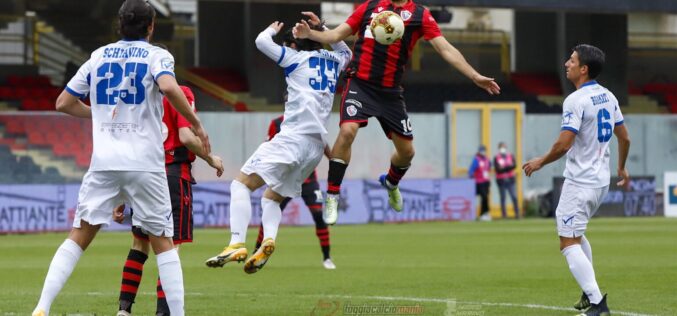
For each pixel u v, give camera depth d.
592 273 26.41
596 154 26.72
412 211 86.19
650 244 56.78
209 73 109.50
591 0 88.81
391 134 27.88
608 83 111.50
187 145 24.78
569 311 28.03
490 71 122.62
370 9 27.14
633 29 138.12
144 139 21.73
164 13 114.62
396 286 35.22
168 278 22.33
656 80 127.00
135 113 21.70
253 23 103.25
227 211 79.94
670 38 132.75
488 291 33.44
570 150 26.91
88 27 107.81
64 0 102.44
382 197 84.94
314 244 58.81
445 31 126.06
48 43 107.62
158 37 109.81
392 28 26.20
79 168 83.81
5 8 103.44
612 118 26.91
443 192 87.75
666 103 117.62
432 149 94.12
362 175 91.56
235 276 39.75
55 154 83.19
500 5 86.19
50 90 100.19
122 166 21.48
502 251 52.53
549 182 96.88
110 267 44.00
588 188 26.59
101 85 21.75
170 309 22.39
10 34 104.12
